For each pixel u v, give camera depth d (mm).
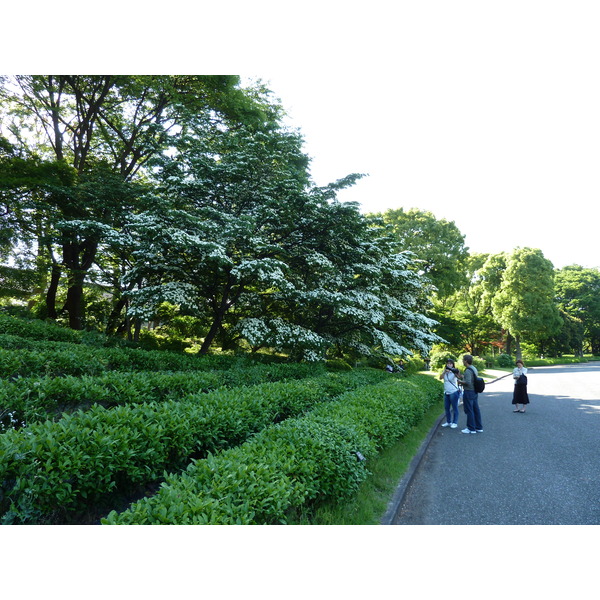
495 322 42031
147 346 13156
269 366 10031
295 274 12711
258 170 11281
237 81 14492
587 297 54094
